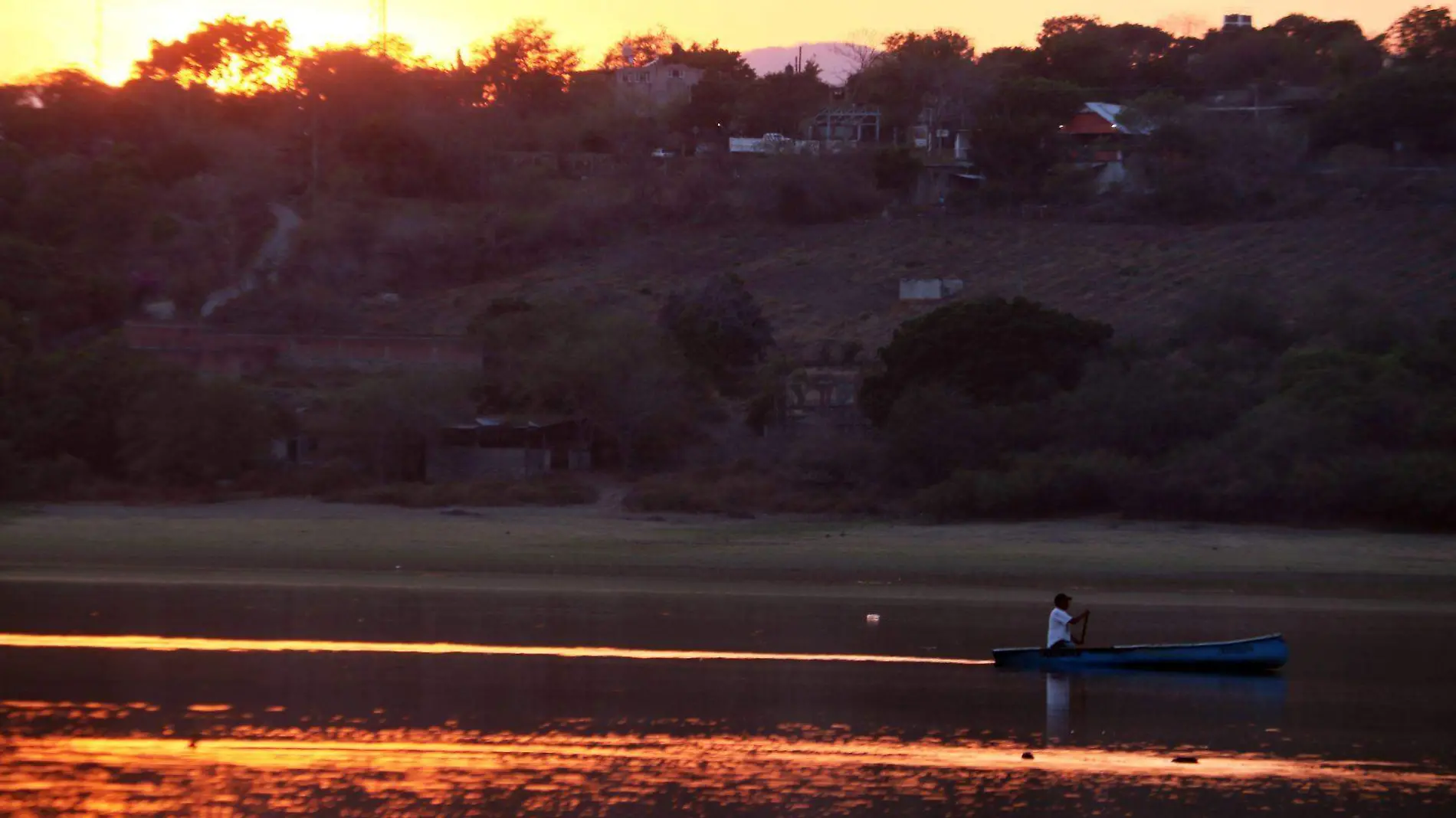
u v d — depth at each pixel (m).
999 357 108.69
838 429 111.75
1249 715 48.88
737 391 130.88
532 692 50.22
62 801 38.59
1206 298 137.38
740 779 41.06
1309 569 80.31
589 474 108.88
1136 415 101.50
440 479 106.12
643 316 150.75
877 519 95.38
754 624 62.91
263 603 66.44
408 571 75.94
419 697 49.44
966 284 163.38
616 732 45.47
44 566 75.25
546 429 109.56
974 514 95.31
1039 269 167.25
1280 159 186.62
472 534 87.00
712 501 97.06
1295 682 53.94
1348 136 192.00
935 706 49.53
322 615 63.59
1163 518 94.62
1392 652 59.25
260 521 90.19
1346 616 67.19
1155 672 55.12
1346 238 166.12
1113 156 194.00
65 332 147.38
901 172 194.25
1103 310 151.12
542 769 41.69
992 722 47.62
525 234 187.38
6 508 92.94
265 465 104.75
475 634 59.84
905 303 159.88
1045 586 74.38
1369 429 100.25
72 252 162.12
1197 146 187.12
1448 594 73.44
